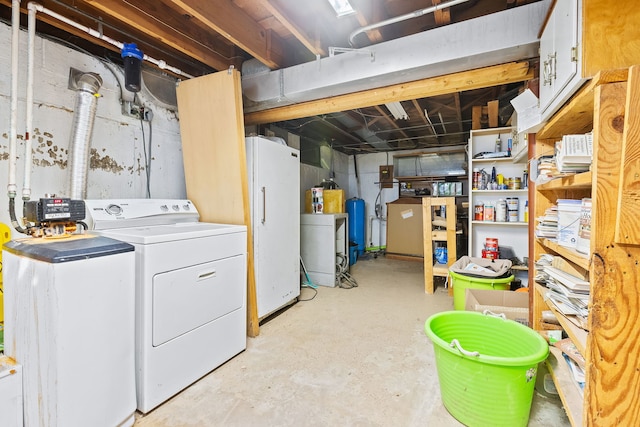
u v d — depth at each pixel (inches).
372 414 57.4
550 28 53.2
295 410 58.7
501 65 79.2
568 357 54.2
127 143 92.0
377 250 248.2
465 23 75.4
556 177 51.4
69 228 57.1
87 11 78.9
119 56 91.0
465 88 87.4
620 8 37.7
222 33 80.1
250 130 139.7
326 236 147.6
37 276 45.7
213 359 72.9
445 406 57.8
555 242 57.5
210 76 89.8
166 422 55.9
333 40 98.8
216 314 73.9
